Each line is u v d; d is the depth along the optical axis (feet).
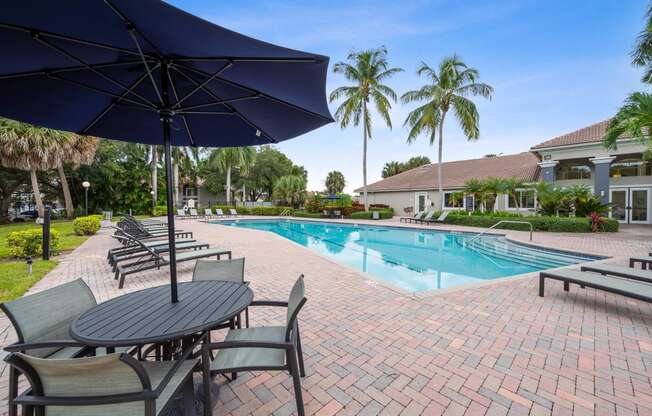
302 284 7.65
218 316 6.61
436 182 76.07
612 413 6.78
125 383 4.52
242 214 92.89
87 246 32.07
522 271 26.96
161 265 19.80
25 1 4.90
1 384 8.09
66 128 9.23
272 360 6.76
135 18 5.28
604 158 50.14
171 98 9.32
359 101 68.03
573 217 43.11
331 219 70.74
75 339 5.61
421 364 8.89
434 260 31.68
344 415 6.88
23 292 15.89
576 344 9.94
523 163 70.90
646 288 12.00
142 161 93.09
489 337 10.51
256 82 7.86
